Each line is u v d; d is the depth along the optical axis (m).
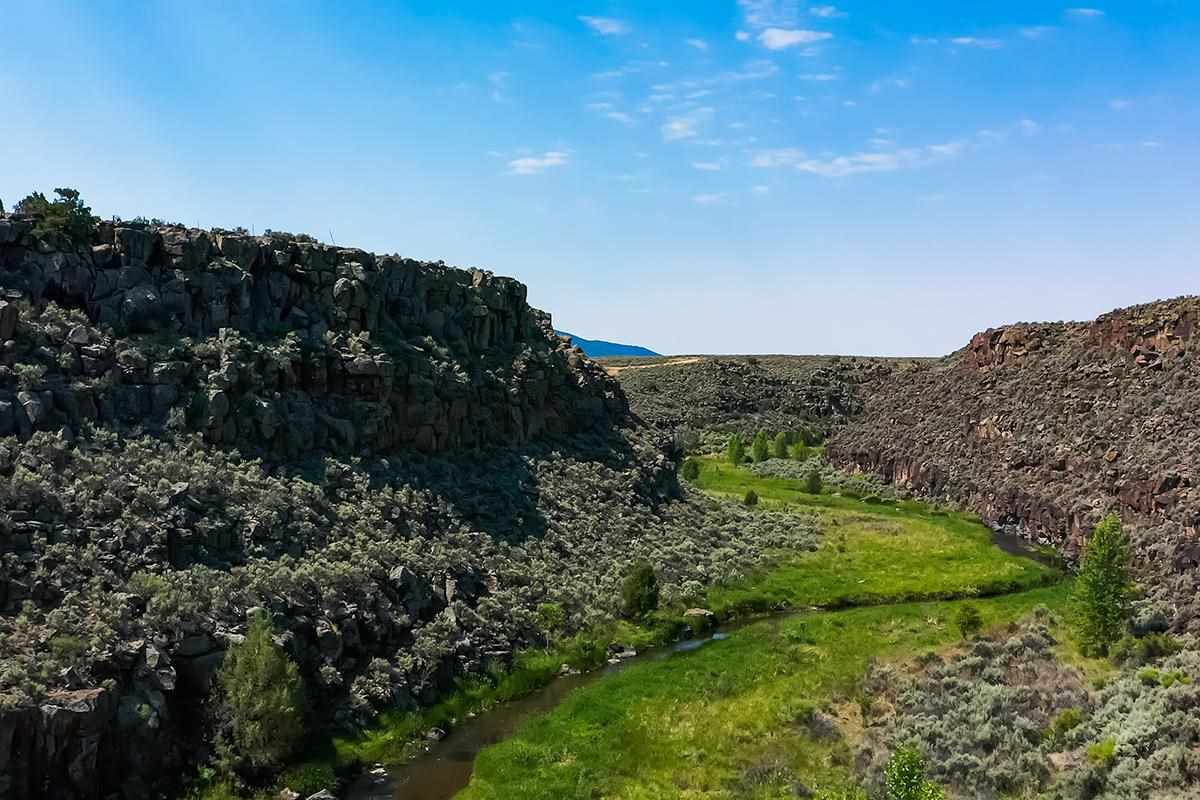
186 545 45.16
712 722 44.41
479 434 73.50
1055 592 70.25
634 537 74.44
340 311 65.19
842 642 57.03
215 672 39.19
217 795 35.50
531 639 55.19
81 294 53.84
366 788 38.81
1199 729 34.78
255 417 55.50
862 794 33.16
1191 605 53.34
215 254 60.97
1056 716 41.03
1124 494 78.94
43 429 46.19
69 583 39.28
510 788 37.88
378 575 51.09
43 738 32.28
